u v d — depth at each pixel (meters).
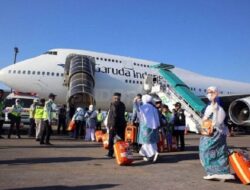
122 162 7.67
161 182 5.92
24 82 20.58
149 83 22.98
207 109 6.07
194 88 26.19
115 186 5.45
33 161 7.85
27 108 16.94
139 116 8.64
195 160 8.96
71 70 20.44
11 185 5.27
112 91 22.30
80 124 15.66
